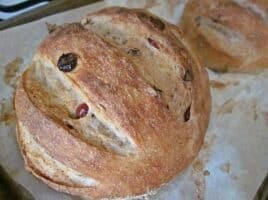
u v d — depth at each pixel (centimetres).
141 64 43
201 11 51
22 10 55
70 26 44
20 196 44
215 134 49
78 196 44
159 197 45
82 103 41
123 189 42
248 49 50
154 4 54
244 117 50
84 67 41
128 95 41
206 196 46
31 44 51
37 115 41
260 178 47
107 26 44
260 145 48
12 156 46
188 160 44
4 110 48
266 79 52
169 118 42
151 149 41
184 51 44
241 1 50
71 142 40
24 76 44
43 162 42
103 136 41
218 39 51
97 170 41
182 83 43
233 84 51
